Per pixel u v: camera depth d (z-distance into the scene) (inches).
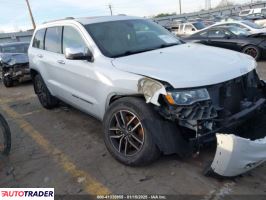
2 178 143.3
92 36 162.4
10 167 152.8
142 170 136.1
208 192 117.1
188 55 143.0
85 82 163.2
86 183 132.0
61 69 187.2
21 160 159.5
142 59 141.4
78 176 138.0
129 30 175.5
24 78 364.5
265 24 773.9
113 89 139.6
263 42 380.2
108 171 139.0
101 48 155.9
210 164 122.6
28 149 172.4
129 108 129.5
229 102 124.2
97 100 156.6
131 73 131.7
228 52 150.6
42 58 215.2
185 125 117.9
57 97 217.2
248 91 135.1
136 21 189.2
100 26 171.8
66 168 146.3
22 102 283.6
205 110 115.1
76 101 181.8
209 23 836.6
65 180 136.2
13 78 362.0
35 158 160.2
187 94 114.7
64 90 192.1
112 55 152.8
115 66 141.6
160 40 176.4
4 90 361.1
